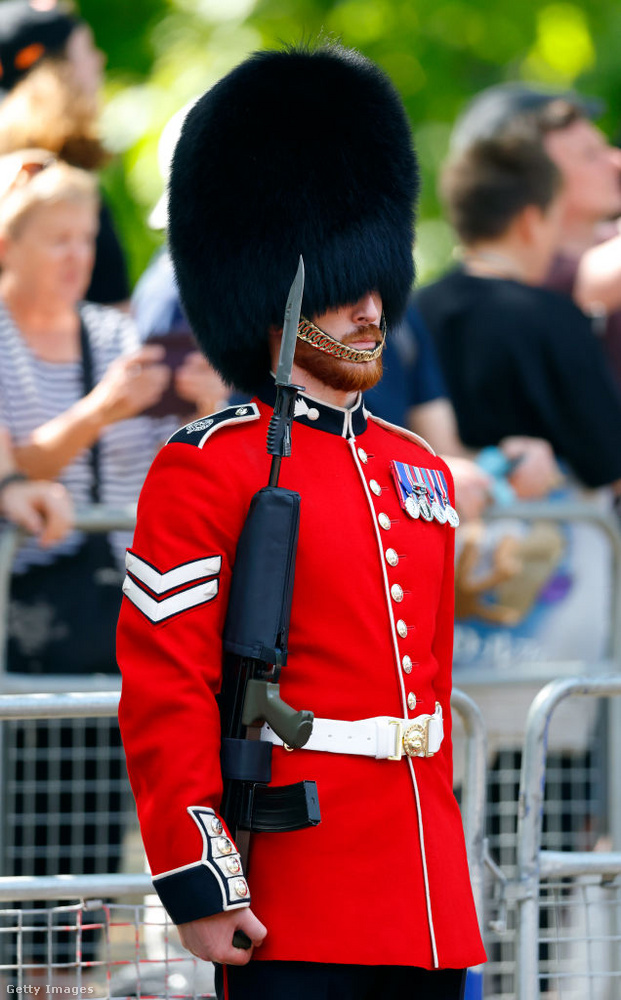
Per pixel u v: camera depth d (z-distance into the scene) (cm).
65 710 933
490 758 1471
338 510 816
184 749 738
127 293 1470
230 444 809
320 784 775
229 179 875
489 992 1277
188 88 2488
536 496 1520
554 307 1541
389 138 892
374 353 850
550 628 1505
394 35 2728
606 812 1456
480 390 1524
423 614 836
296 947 754
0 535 1337
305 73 878
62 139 1413
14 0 1462
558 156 1588
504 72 2780
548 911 1128
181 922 727
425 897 780
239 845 761
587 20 2770
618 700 1460
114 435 1388
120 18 2683
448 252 2562
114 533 1368
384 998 810
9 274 1366
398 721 792
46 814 1329
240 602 762
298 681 786
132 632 768
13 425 1361
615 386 1570
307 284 846
